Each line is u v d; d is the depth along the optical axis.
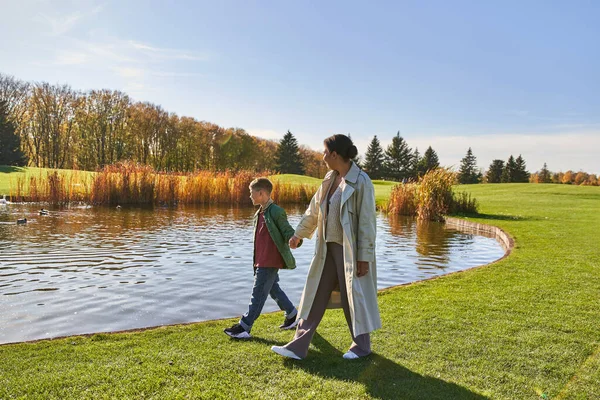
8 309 5.77
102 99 46.56
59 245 10.40
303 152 82.69
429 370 3.40
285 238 4.15
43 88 45.94
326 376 3.28
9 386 3.02
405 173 76.25
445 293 5.80
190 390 3.00
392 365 3.49
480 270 7.38
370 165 77.31
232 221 16.14
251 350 3.76
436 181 19.05
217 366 3.40
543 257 8.51
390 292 5.88
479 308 5.05
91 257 9.12
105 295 6.46
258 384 3.12
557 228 13.36
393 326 4.40
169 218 16.72
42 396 2.88
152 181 23.08
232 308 5.96
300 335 3.63
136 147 48.66
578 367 3.49
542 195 29.95
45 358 3.52
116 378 3.16
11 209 17.97
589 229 13.10
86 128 46.50
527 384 3.19
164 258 9.16
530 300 5.41
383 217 19.78
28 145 47.22
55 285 6.95
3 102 44.47
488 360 3.60
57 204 20.69
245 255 9.59
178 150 51.56
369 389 3.07
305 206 25.45
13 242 10.64
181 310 5.85
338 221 3.60
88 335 4.11
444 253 10.86
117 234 12.37
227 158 56.00
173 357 3.56
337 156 3.57
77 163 46.91
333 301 3.74
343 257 3.58
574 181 82.81
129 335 4.11
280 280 7.52
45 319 5.43
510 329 4.33
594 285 6.23
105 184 21.59
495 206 22.16
